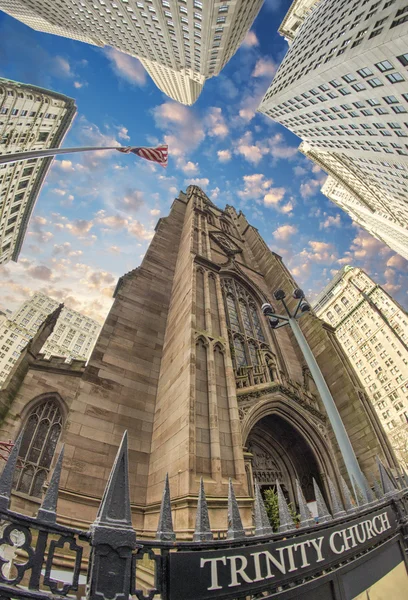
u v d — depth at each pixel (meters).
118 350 18.39
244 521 10.34
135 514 12.62
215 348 15.59
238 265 30.17
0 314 104.06
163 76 84.44
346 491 5.52
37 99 54.53
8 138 52.78
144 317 21.47
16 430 16.92
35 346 21.19
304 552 3.87
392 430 85.56
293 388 18.30
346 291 115.56
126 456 3.23
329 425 17.75
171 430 13.38
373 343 100.31
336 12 44.66
